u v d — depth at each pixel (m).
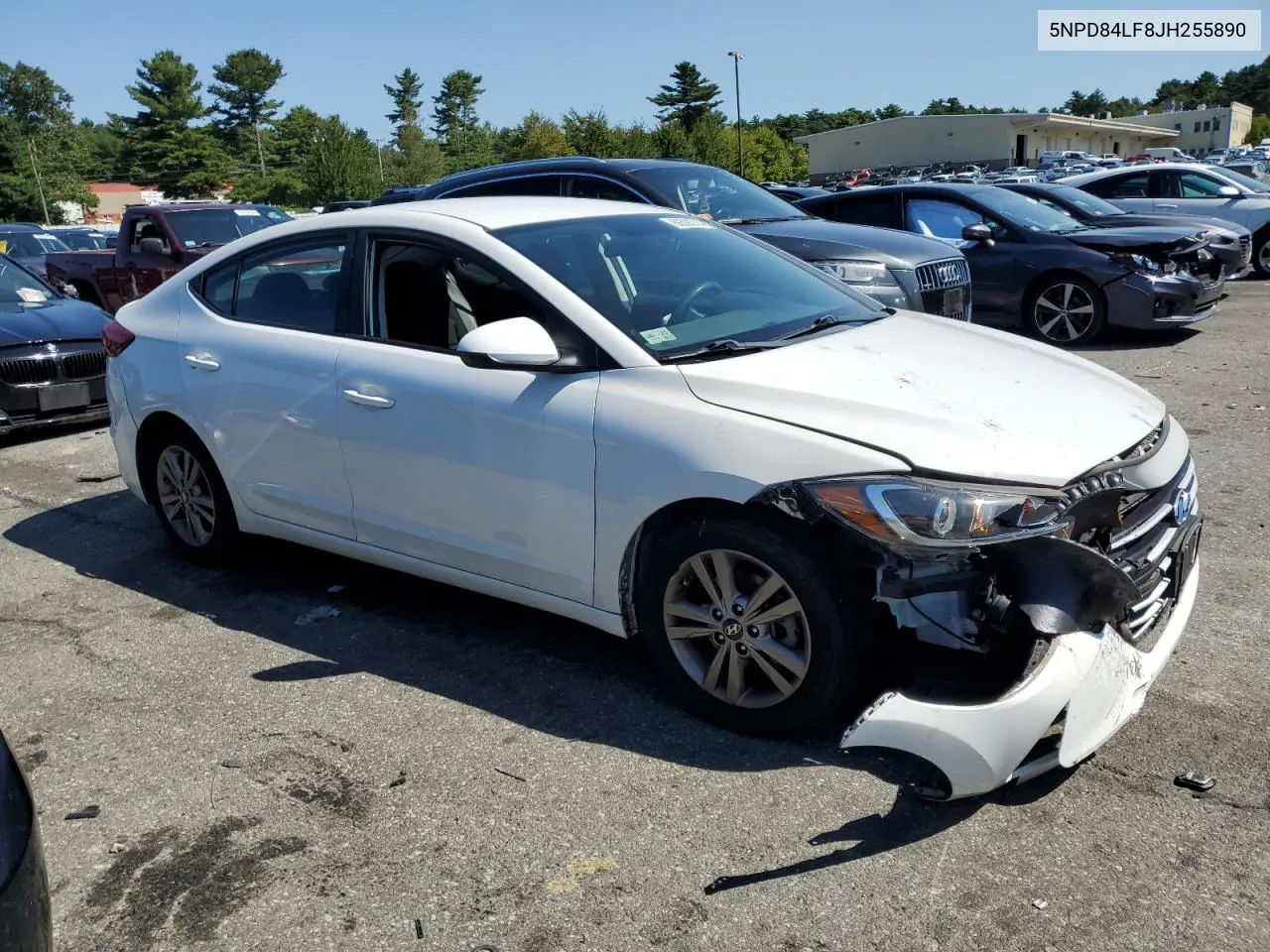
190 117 97.75
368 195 75.38
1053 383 3.51
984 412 3.18
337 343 4.21
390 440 3.99
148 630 4.46
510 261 3.78
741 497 3.11
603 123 63.94
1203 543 4.84
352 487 4.19
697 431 3.23
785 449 3.08
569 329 3.60
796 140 82.00
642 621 3.52
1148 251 9.91
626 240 4.16
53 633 4.48
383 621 4.42
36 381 7.84
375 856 2.91
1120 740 3.23
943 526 2.85
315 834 3.02
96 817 3.15
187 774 3.35
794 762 3.22
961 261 8.14
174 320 4.93
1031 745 2.72
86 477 6.95
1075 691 2.76
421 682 3.87
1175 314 9.89
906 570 2.95
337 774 3.30
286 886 2.81
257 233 4.73
